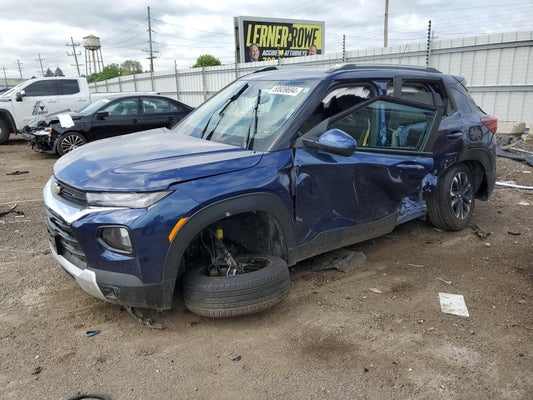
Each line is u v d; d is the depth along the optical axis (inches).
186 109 461.4
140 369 107.4
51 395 98.3
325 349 115.2
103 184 112.6
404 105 156.1
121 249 110.3
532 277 156.0
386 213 158.1
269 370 107.0
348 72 152.0
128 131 430.3
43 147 418.9
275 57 1344.7
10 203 253.6
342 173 140.3
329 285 150.3
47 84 543.2
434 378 103.7
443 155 180.2
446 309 134.3
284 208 128.4
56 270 161.8
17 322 127.3
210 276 124.2
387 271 161.3
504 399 97.0
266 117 142.6
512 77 428.8
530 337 119.8
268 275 120.2
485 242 189.3
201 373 106.0
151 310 132.8
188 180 114.2
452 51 470.6
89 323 127.2
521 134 411.5
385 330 123.6
